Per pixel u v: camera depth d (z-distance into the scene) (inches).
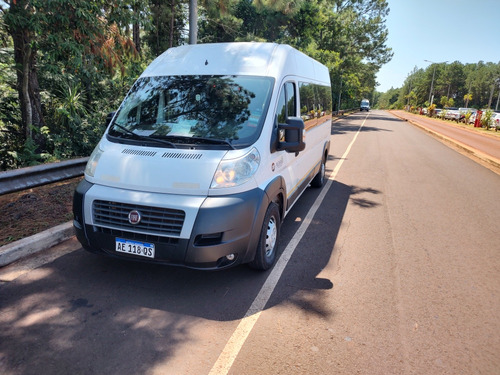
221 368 99.1
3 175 198.1
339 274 155.3
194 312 124.2
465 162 465.4
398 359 105.0
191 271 152.4
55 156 353.1
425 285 148.5
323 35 1332.4
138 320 118.5
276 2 723.4
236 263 133.9
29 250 159.5
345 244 188.4
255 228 135.0
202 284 142.5
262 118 148.8
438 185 329.4
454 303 135.7
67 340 107.7
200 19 946.7
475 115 1454.2
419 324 122.0
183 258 124.4
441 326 121.3
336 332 116.3
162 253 125.5
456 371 101.2
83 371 96.2
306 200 268.2
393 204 264.8
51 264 152.9
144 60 617.0
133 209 127.0
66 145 378.0
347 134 820.0
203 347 107.1
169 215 124.8
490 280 154.5
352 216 234.2
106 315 120.4
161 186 127.2
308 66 235.0
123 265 154.4
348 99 2373.3
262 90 157.6
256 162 137.8
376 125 1186.0
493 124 1192.2
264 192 139.2
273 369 99.3
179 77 168.4
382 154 515.5
